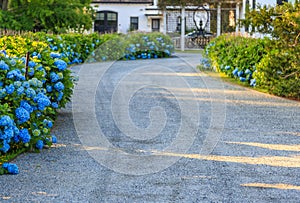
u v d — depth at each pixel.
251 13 11.36
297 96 10.55
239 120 8.12
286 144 6.60
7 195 4.50
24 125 5.85
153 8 37.56
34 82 5.91
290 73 10.77
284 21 10.35
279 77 10.80
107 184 4.89
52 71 7.18
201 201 4.47
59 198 4.48
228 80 13.27
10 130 5.12
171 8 29.08
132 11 38.53
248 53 12.76
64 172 5.23
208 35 29.50
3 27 24.33
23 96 5.77
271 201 4.47
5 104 5.23
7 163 5.21
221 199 4.52
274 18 11.26
